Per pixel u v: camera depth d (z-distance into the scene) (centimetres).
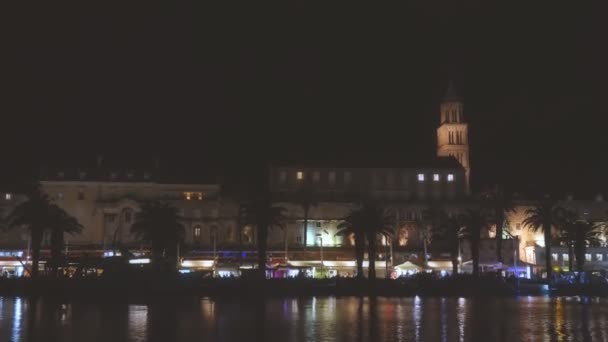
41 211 11144
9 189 14075
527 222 13925
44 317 6450
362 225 11938
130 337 5122
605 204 15962
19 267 12975
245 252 13450
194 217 14612
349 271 13438
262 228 11850
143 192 14662
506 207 14712
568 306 8300
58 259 10662
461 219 13050
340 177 15862
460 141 17125
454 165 16350
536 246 14975
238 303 8538
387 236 12338
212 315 6794
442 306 8194
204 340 5003
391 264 13212
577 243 13500
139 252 13500
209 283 10344
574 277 12362
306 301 9075
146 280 10138
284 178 15688
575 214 14250
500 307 8038
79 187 14475
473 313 7156
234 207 14862
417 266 12612
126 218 14288
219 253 13375
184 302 8731
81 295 9706
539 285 11288
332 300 9338
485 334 5375
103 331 5447
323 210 14950
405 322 6172
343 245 14525
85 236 14238
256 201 12056
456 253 12962
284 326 5844
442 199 15550
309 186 15700
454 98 17262
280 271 12581
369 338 5134
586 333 5459
